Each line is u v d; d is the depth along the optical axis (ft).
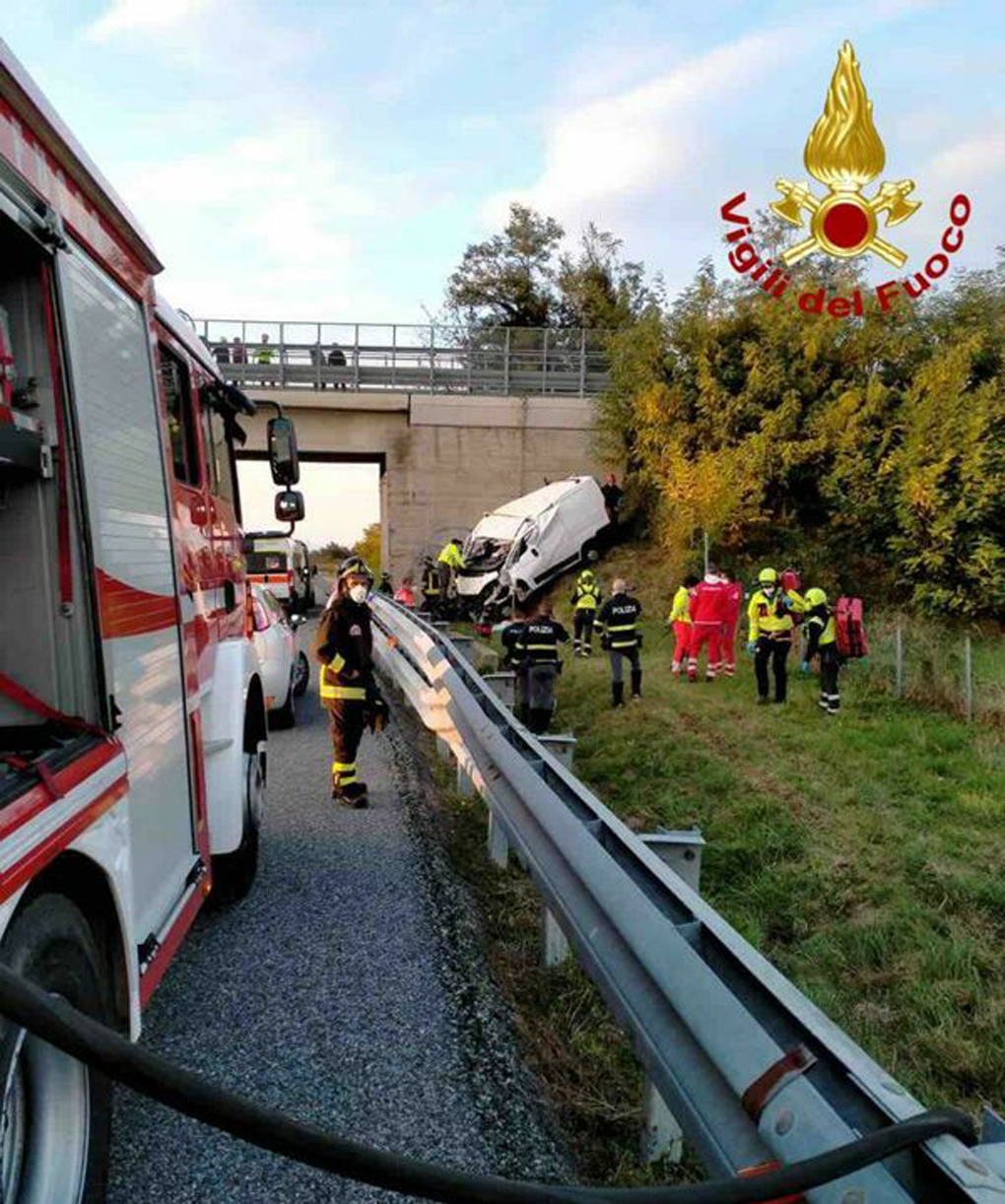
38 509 8.14
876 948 17.42
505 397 107.14
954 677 40.24
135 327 10.57
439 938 14.87
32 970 6.51
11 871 6.02
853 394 71.82
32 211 7.28
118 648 9.00
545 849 13.48
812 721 38.09
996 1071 13.28
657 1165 9.62
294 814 22.08
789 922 19.27
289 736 32.07
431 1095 10.54
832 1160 5.27
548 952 14.14
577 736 37.42
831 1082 6.64
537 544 82.84
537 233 157.48
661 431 84.28
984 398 62.44
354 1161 4.91
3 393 7.43
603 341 110.52
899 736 34.47
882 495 68.28
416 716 36.83
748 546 76.48
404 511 107.14
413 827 21.01
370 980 13.38
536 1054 11.87
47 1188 6.82
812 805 26.61
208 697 15.15
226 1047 11.48
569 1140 10.19
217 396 17.66
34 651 8.18
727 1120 6.98
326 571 201.57
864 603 66.59
